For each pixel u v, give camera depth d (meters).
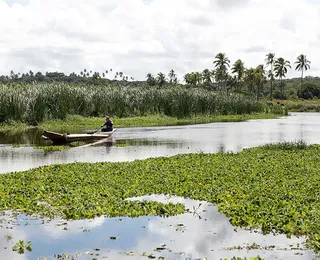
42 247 9.09
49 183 14.27
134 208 11.49
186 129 39.25
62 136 27.80
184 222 10.67
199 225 10.43
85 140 29.31
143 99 49.97
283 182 14.09
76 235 9.80
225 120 52.81
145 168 17.03
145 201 12.04
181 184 14.09
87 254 8.70
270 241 9.32
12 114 39.28
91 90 47.56
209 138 31.56
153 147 26.31
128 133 35.22
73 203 11.92
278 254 8.62
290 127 43.22
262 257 8.49
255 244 9.16
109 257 8.55
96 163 18.72
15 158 21.66
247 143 28.44
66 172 16.20
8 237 9.67
